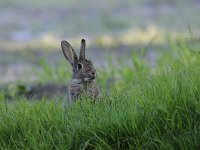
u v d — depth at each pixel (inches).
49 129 398.6
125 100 417.7
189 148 373.7
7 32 1192.8
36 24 1263.5
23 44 1073.5
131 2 1430.9
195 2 1363.2
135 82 460.1
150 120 389.1
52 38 1119.6
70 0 1512.1
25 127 407.8
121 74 645.9
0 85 711.1
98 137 382.3
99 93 459.5
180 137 378.3
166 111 390.0
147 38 1042.1
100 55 927.7
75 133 394.9
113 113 399.5
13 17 1342.3
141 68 610.2
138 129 389.1
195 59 583.2
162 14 1262.3
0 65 904.9
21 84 666.8
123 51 947.3
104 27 1191.6
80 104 430.6
